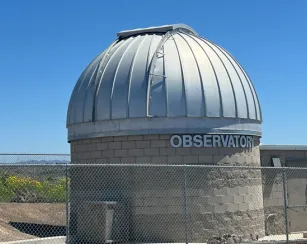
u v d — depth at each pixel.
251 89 19.48
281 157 22.14
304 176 22.42
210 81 17.80
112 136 17.62
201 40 19.67
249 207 18.33
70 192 18.77
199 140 17.25
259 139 19.91
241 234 17.81
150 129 17.09
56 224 20.77
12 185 24.83
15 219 21.27
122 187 17.30
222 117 17.64
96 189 17.86
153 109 17.14
